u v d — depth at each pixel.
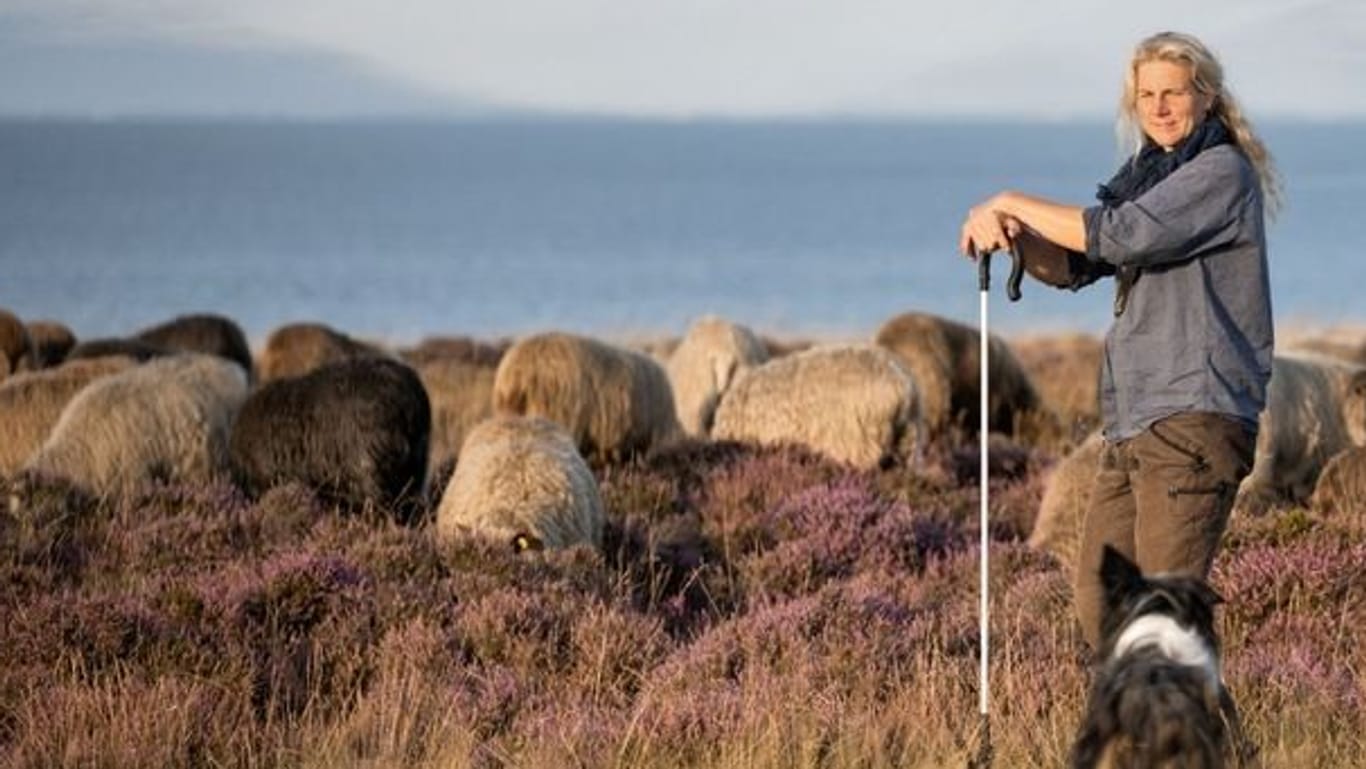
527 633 35.56
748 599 42.72
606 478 56.47
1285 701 29.00
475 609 36.78
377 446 51.97
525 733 30.03
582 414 63.09
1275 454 56.62
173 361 57.34
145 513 47.75
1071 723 27.84
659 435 65.19
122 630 34.12
